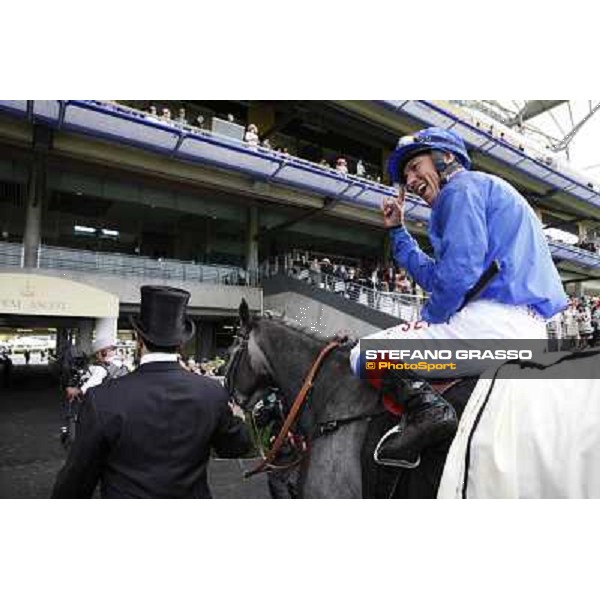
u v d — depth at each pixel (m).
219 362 8.16
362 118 14.78
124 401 1.40
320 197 15.40
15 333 32.84
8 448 6.23
